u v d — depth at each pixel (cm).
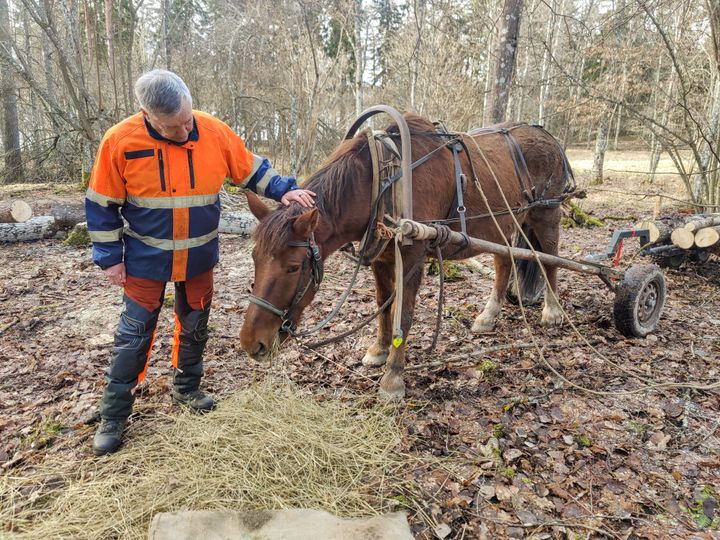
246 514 213
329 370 366
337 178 282
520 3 648
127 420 288
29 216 729
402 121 290
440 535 220
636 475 264
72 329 433
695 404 327
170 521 207
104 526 212
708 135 767
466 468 266
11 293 526
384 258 321
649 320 429
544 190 429
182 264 253
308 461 252
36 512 222
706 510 239
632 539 224
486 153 372
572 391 341
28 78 1169
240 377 348
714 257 612
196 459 251
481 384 348
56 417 299
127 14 1334
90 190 232
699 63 1080
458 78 1407
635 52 1233
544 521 233
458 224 344
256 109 1555
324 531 206
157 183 233
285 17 1305
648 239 513
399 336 286
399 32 1723
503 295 444
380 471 259
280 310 251
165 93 205
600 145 1473
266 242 243
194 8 2048
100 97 1070
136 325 257
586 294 519
